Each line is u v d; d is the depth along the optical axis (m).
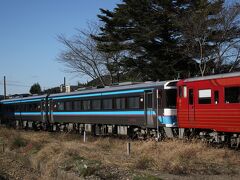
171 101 23.61
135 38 38.47
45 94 39.00
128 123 26.73
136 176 12.98
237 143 19.53
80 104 32.41
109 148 21.11
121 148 20.73
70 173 14.42
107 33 41.69
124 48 40.25
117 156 17.62
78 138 27.34
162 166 14.42
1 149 23.80
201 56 34.91
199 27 34.59
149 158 15.50
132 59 40.25
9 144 23.97
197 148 16.97
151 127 24.72
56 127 37.00
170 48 38.09
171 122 23.38
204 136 21.34
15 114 45.22
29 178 16.16
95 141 24.41
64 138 27.27
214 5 34.81
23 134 30.28
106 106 29.06
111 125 28.91
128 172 13.87
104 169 14.41
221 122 19.73
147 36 37.50
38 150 20.62
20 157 20.27
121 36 40.41
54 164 15.99
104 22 42.31
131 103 26.47
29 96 43.12
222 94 19.69
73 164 15.35
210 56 35.91
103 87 30.45
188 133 22.38
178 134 23.22
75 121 33.12
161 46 38.84
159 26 37.84
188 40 36.34
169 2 37.47
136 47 39.56
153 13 38.22
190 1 38.16
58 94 36.19
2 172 17.42
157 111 24.20
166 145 18.16
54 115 36.66
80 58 48.72
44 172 16.16
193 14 35.09
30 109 41.66
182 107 22.36
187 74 38.19
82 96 32.12
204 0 36.19
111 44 41.19
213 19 34.62
